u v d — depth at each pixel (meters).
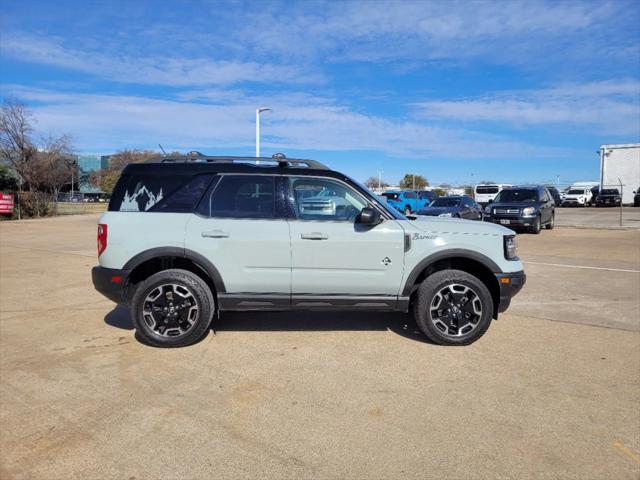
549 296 7.52
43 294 7.57
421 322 5.10
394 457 3.09
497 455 3.11
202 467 2.99
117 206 5.16
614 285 8.39
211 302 5.07
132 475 2.91
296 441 3.28
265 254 5.04
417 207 30.44
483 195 39.03
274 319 6.14
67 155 38.22
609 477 2.88
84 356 4.84
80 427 3.46
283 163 5.38
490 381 4.22
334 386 4.13
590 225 22.00
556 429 3.42
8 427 3.46
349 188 5.21
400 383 4.19
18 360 4.73
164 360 4.73
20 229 20.44
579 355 4.86
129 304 5.23
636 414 3.63
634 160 44.56
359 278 5.09
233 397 3.93
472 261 5.32
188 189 5.17
